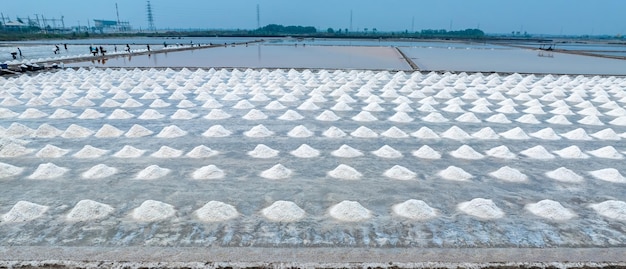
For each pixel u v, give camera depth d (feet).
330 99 33.40
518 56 97.71
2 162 17.56
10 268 9.74
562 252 10.81
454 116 27.81
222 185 15.15
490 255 10.62
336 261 10.28
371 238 11.45
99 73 46.85
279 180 15.72
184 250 10.69
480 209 12.99
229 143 20.83
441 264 9.89
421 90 37.65
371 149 20.17
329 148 20.17
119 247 10.80
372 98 32.22
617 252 10.85
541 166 17.94
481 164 18.08
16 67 50.49
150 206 12.56
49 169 16.02
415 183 15.65
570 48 157.89
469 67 65.92
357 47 133.69
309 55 91.50
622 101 33.04
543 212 13.00
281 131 23.35
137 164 17.43
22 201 12.69
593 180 16.28
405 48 131.34
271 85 37.70
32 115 26.32
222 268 9.77
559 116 26.53
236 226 12.00
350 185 15.31
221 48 122.83
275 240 11.27
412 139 22.02
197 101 32.27
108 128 22.15
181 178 15.84
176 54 92.32
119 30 504.43
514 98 34.40
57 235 11.39
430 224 12.29
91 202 12.71
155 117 26.48
